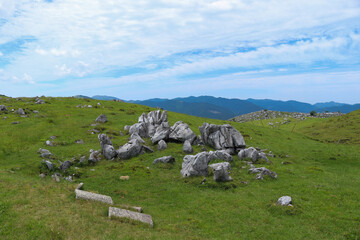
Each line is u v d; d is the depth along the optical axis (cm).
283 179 3522
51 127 5947
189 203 2584
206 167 3431
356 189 3172
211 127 5141
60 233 1563
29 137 5028
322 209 2480
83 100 10900
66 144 4900
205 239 1825
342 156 5647
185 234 1881
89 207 2031
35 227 1595
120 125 6962
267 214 2353
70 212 1867
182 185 3136
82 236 1573
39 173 3272
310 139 8600
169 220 2139
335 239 1928
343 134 10231
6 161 3628
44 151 4131
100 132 6012
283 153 5694
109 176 3369
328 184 3356
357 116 12825
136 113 9362
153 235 1733
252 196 2827
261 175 3475
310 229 2086
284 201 2542
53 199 2073
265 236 1958
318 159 5403
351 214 2362
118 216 1927
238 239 1883
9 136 4909
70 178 3191
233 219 2233
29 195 2067
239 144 4841
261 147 6066
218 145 4869
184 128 5388
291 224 2164
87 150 4506
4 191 2058
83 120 7075
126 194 2789
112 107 10119
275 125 19150
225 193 2909
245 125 9888
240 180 3353
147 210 2341
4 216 1678
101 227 1725
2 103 8688
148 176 3400
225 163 3784
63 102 9862
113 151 4225
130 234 1692
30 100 9875
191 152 4600
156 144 5128
